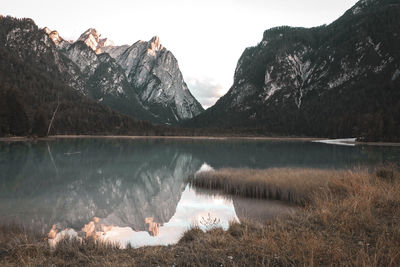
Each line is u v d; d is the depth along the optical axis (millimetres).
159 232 10953
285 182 17266
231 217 12992
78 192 19500
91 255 6457
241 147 80500
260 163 39594
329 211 8398
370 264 4660
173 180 25750
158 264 5664
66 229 11383
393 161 37156
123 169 32125
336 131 143750
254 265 5246
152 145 83812
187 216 13492
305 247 5707
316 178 17469
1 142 70000
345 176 14492
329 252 5469
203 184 21375
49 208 14844
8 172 27656
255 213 13602
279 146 86000
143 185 22953
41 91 174500
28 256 6328
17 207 14883
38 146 62219
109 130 157250
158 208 15430
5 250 6961
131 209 15242
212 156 51156
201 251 6191
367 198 9125
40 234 10305
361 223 7117
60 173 27812
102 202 16859
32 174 26828
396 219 7281
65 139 99562
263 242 6223
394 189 10133
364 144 89375
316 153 57094
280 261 5309
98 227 11773
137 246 8922
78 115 152000
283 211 13680
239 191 18359
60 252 6707
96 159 41438
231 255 5848
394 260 4922
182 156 50594
